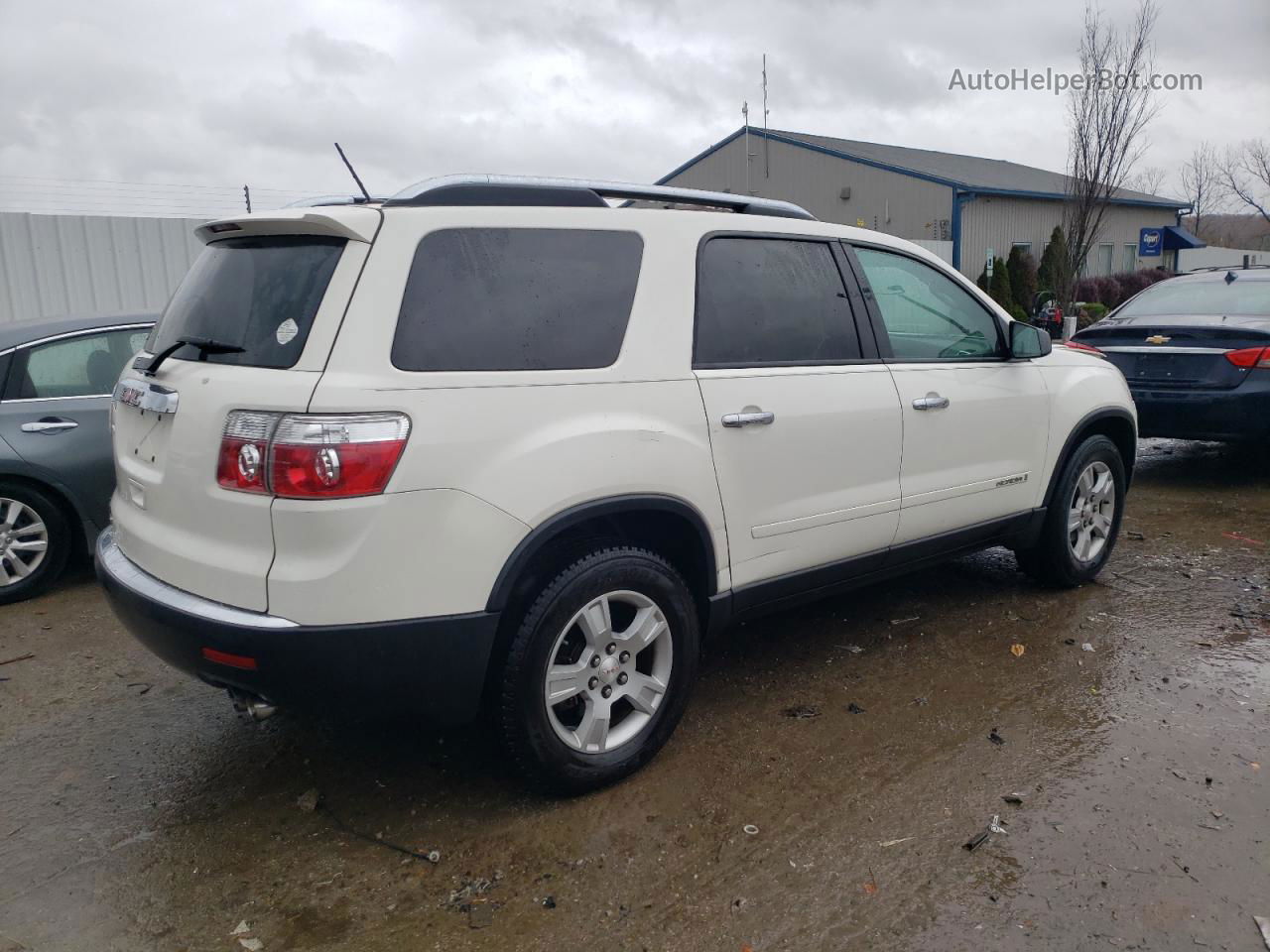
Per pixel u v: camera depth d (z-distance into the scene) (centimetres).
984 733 364
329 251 284
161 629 288
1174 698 389
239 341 292
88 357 552
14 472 514
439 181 306
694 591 356
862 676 418
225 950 257
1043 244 3088
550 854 295
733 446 346
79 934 264
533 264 310
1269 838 293
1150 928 256
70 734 379
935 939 254
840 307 396
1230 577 539
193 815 321
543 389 299
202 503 282
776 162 3238
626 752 330
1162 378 741
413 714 291
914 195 2889
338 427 263
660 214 343
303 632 266
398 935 261
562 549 312
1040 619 481
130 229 945
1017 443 465
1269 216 4772
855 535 396
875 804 317
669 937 258
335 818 318
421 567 275
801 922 262
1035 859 286
